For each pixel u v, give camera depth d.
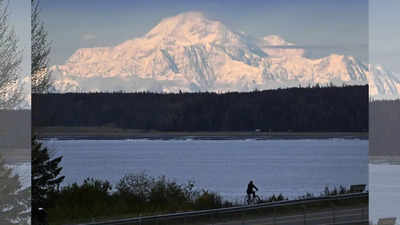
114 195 110.00
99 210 102.12
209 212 98.12
